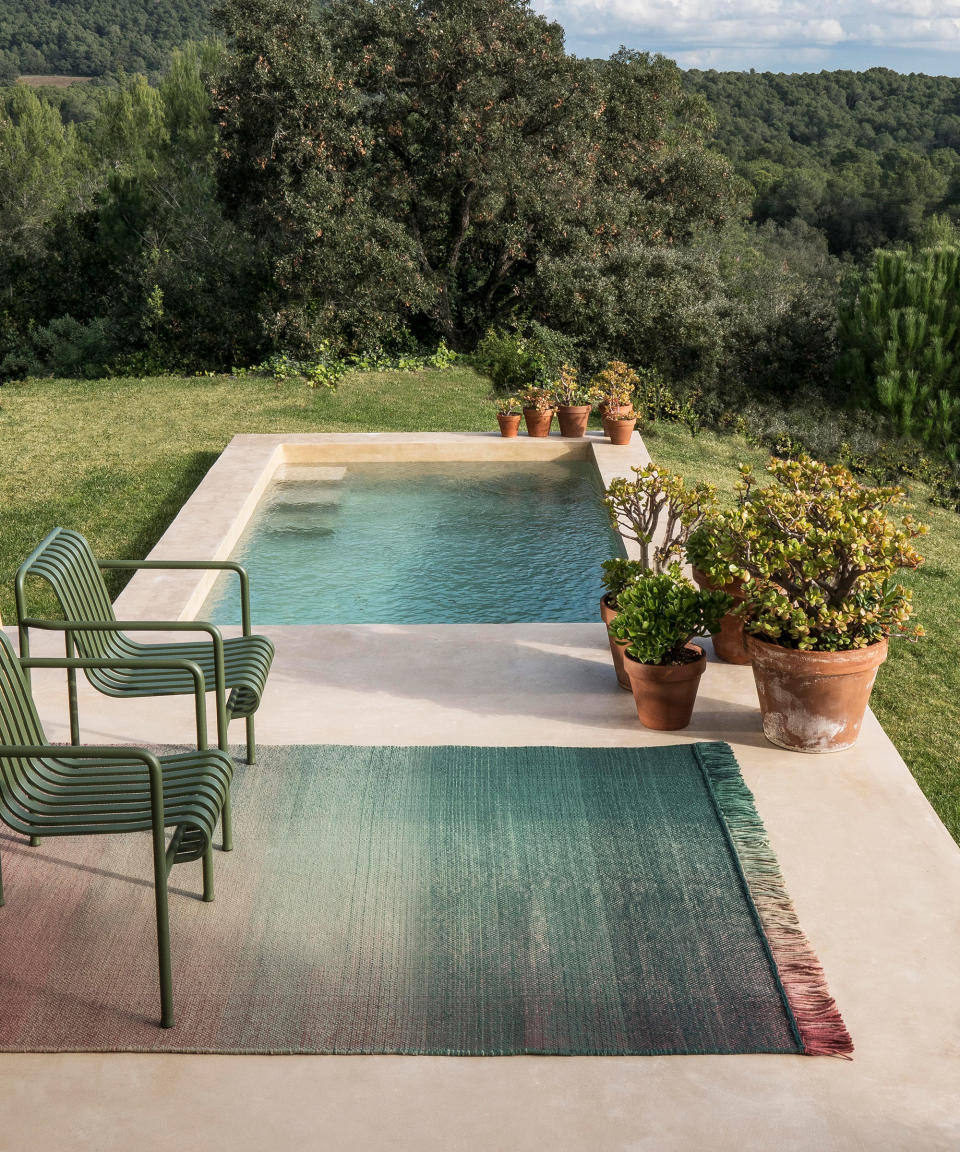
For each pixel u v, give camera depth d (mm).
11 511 8727
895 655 7324
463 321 20922
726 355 18609
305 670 4676
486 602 6660
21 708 2916
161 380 15398
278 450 10336
